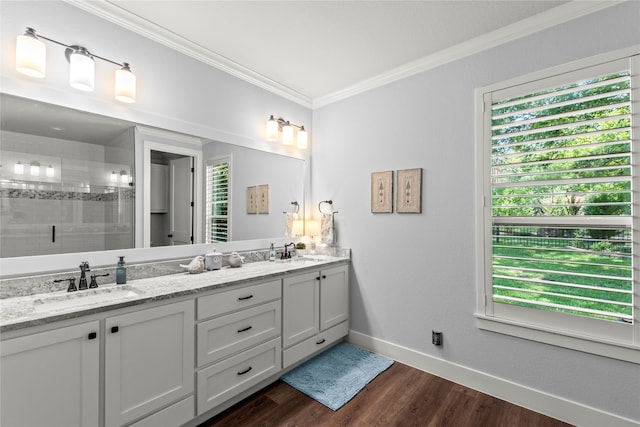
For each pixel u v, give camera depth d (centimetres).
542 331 192
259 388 216
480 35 216
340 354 274
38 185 161
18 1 155
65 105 169
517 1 180
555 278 189
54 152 167
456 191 232
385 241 273
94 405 135
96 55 181
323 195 325
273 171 295
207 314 179
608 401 172
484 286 216
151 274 202
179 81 223
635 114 163
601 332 174
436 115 243
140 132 202
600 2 174
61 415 127
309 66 262
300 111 323
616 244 170
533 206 194
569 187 185
